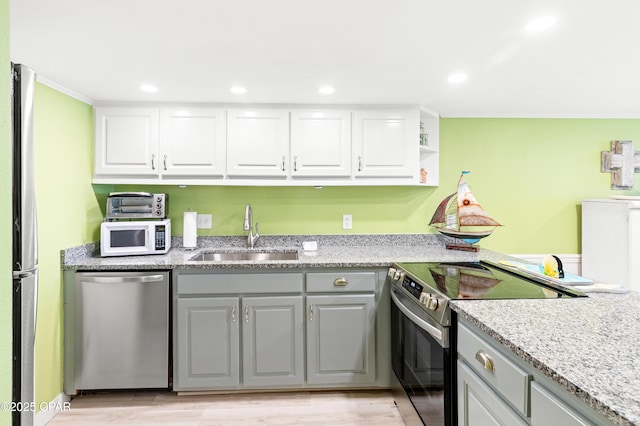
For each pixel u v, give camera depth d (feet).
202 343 7.27
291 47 5.52
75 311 7.18
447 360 4.69
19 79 3.75
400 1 4.27
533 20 4.72
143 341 7.22
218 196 9.55
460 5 4.36
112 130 8.28
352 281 7.43
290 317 7.38
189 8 4.40
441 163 9.88
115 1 4.24
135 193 8.30
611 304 4.45
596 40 5.30
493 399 3.69
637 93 7.90
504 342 3.36
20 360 3.85
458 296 4.81
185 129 8.42
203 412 6.89
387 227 9.86
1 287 2.60
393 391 7.32
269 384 7.36
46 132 6.78
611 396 2.34
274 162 8.58
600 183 10.01
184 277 7.25
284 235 9.68
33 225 3.94
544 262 5.97
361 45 5.46
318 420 6.64
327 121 8.64
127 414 6.83
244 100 8.29
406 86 7.37
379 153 8.70
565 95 8.05
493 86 7.40
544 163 9.98
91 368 7.20
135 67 6.30
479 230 9.82
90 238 8.26
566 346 3.16
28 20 4.66
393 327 7.25
